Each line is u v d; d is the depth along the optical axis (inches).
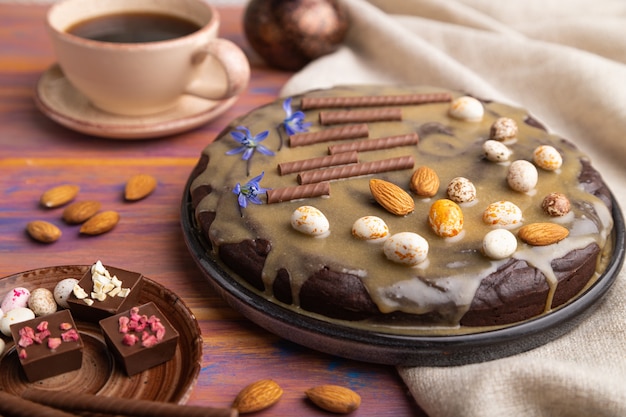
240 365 19.3
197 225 20.9
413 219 20.1
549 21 29.0
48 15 24.5
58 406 17.2
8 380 18.4
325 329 18.7
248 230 19.9
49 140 25.5
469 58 28.3
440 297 18.6
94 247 22.0
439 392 18.3
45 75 27.0
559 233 19.5
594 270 20.1
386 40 28.2
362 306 18.7
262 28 27.7
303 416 18.3
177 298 19.5
